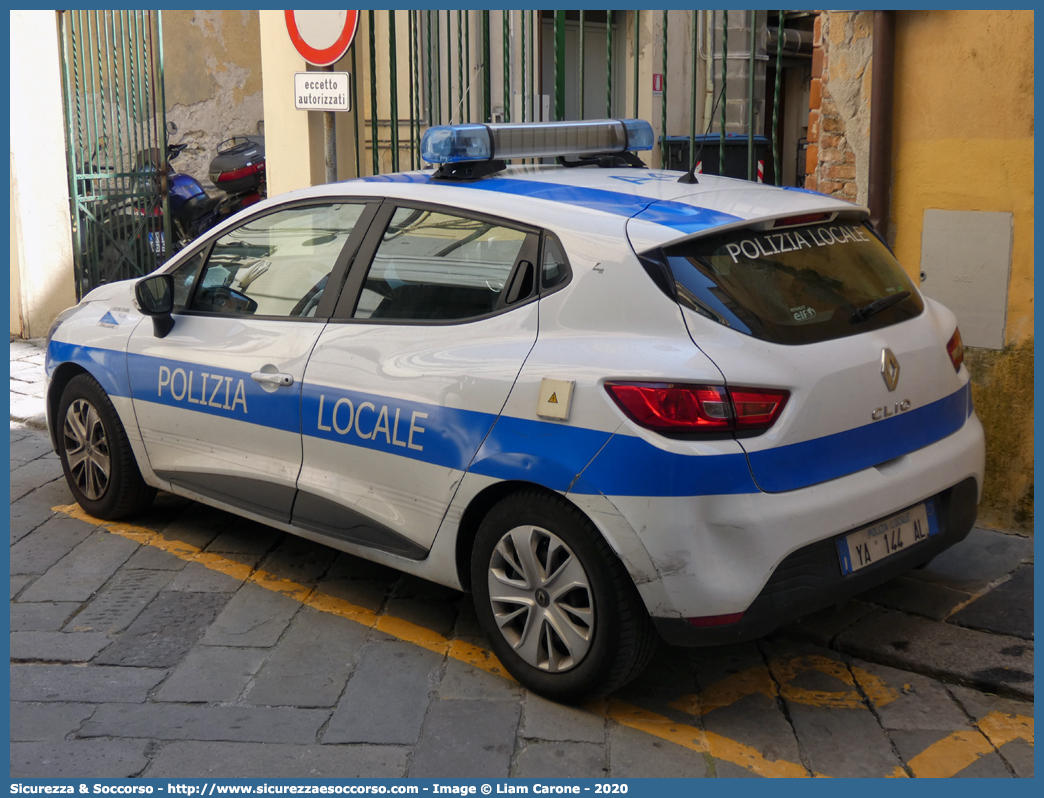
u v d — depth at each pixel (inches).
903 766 120.1
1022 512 182.9
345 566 180.5
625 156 178.1
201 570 178.9
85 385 197.2
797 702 134.3
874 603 158.1
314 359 156.3
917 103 186.1
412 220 151.0
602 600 123.8
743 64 496.1
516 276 135.8
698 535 116.2
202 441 175.8
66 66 366.9
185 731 128.9
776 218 130.5
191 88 595.2
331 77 248.2
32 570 179.0
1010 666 138.2
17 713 133.3
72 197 374.3
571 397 123.3
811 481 120.7
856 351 126.4
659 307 121.9
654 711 132.8
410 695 136.9
